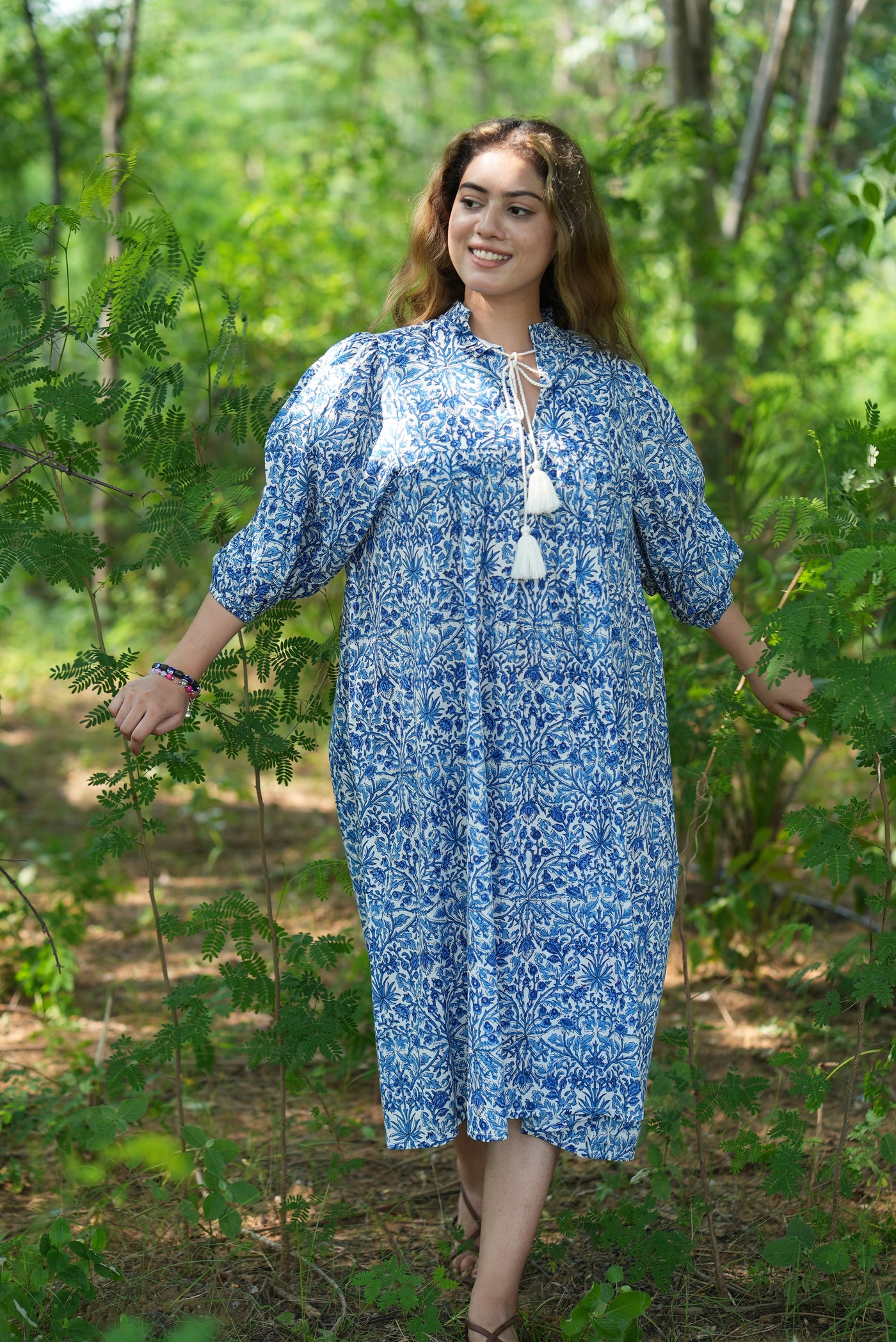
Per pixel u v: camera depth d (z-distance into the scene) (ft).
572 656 6.76
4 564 7.44
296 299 21.53
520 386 6.97
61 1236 6.75
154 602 29.35
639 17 25.79
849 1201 8.20
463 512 6.70
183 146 45.93
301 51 47.47
